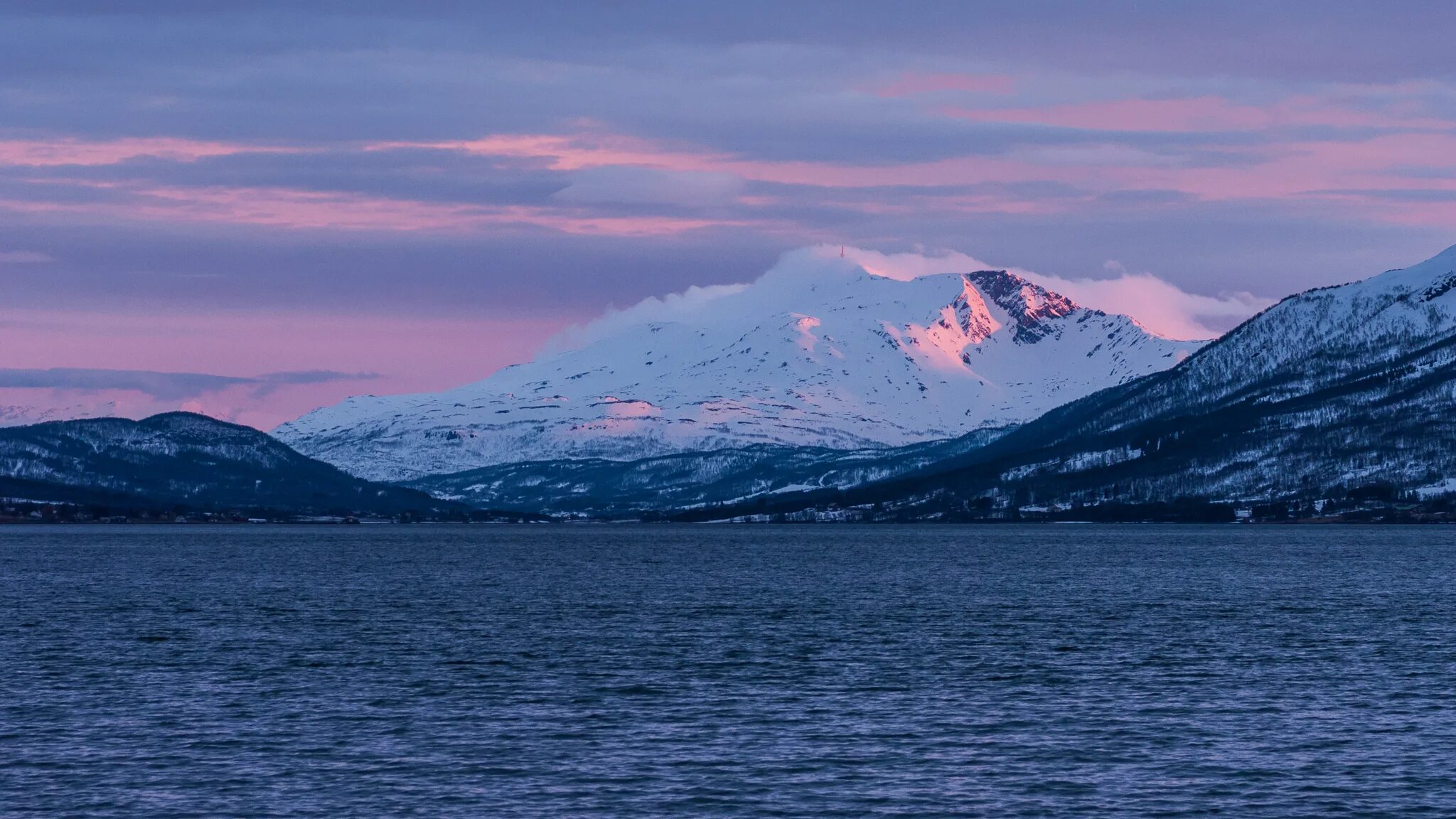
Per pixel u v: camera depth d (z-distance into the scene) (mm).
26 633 193875
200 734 124188
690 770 112250
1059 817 100312
